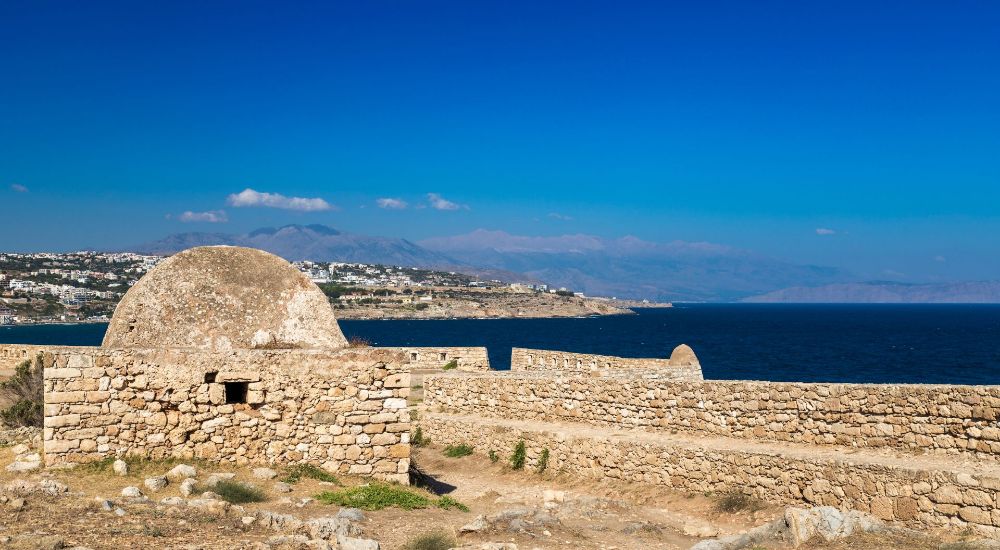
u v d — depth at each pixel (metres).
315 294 19.55
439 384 29.50
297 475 16.98
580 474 21.75
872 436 17.22
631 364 30.34
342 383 17.73
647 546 14.16
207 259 19.22
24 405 22.83
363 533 13.41
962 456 15.70
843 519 13.84
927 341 114.75
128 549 10.52
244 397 17.52
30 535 10.59
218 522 12.56
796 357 84.75
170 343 18.16
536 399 25.62
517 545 13.65
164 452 16.66
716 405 20.42
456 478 23.33
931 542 13.23
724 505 17.75
